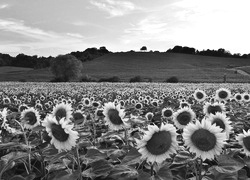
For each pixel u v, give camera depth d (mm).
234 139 5680
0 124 4902
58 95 22781
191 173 3809
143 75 97812
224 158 3199
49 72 120875
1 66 181875
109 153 4051
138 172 3295
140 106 10219
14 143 3826
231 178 3055
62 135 3123
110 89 30875
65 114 4359
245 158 3664
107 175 3527
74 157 3557
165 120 7301
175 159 3414
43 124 3184
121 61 153625
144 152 3061
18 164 4664
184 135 3057
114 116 4086
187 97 16312
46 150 3832
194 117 4676
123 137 4973
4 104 13258
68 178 3096
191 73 99688
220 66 142125
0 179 3451
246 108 10305
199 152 2994
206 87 35469
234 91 29703
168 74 99812
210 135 2984
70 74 94312
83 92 26750
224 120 4047
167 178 3047
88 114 7648
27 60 192250
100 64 145625
